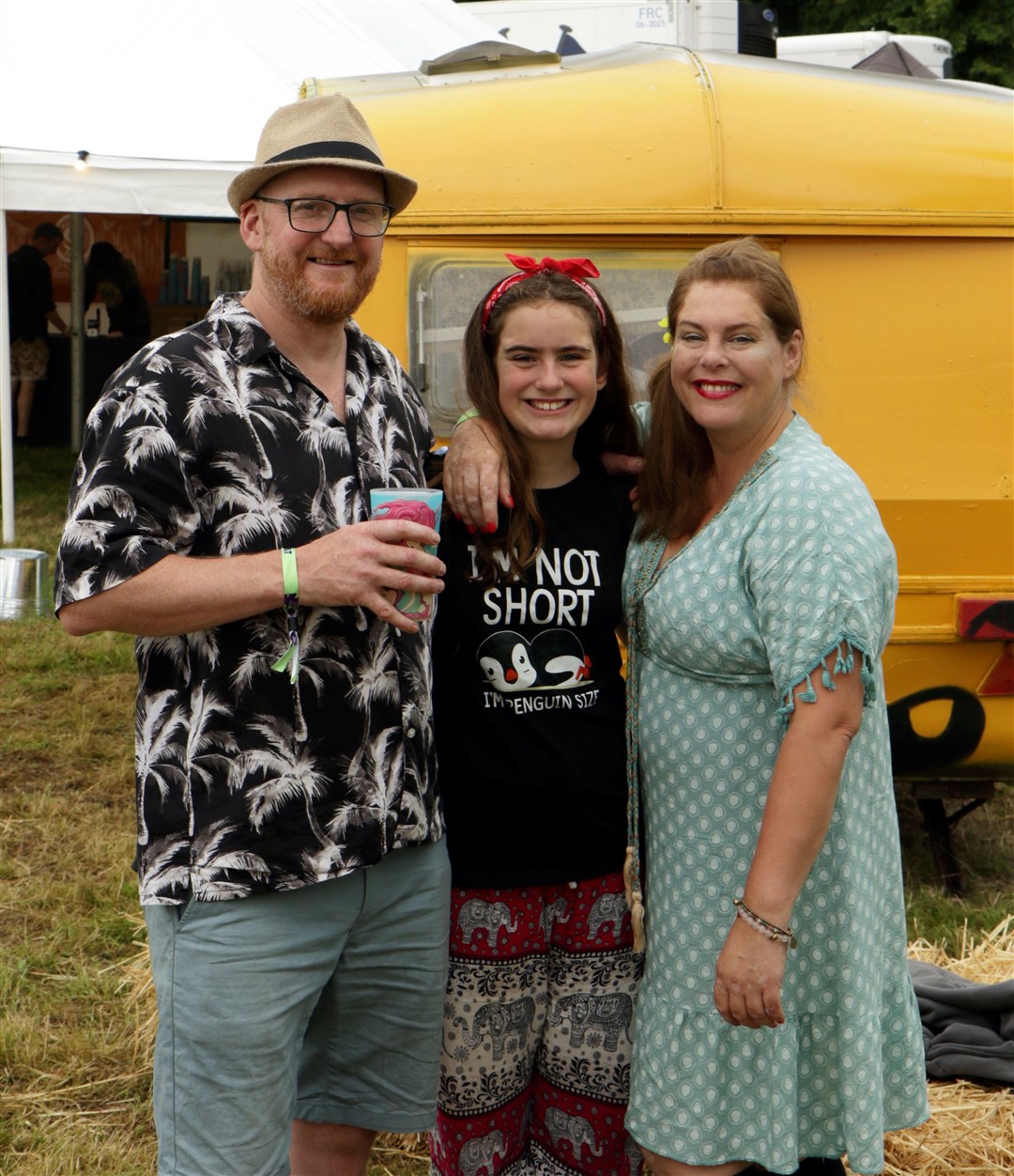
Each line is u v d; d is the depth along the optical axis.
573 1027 2.59
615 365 2.58
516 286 2.43
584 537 2.50
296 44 9.33
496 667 2.47
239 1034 2.24
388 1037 2.50
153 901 2.23
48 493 11.40
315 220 2.26
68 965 4.10
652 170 4.17
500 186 4.17
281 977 2.27
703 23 10.41
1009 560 4.31
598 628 2.50
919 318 4.24
